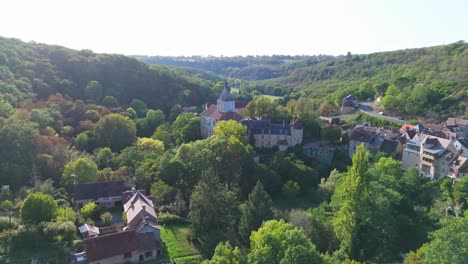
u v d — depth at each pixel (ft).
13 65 590.55
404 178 384.68
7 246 293.02
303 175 428.97
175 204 367.25
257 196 311.47
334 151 492.95
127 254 291.38
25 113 456.45
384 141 502.38
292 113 569.64
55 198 360.89
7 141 398.42
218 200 316.19
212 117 536.83
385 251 297.12
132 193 368.89
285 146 495.82
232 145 414.82
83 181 387.14
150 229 309.22
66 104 539.29
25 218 309.63
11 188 376.89
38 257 286.25
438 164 444.55
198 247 313.32
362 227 302.45
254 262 218.18
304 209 382.01
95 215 345.51
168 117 646.33
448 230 217.36
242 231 307.99
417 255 243.60
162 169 402.52
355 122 636.48
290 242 218.59
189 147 417.28
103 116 538.47
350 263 221.46
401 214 331.16
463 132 566.36
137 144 488.02
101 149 451.94
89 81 640.58
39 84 569.23
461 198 359.46
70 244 301.84
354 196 292.40
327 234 307.58
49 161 404.57
